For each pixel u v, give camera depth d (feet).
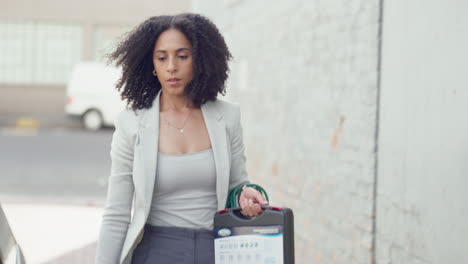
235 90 25.55
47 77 76.69
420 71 11.51
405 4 12.09
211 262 7.75
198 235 7.77
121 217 7.85
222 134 7.97
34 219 26.18
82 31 76.74
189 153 7.80
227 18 26.73
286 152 19.39
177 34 7.76
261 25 21.98
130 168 7.87
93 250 21.18
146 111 7.92
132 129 7.78
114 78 59.16
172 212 7.78
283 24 19.61
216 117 8.04
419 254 11.53
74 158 44.93
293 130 18.74
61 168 40.45
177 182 7.74
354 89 14.38
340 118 15.17
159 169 7.72
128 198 7.90
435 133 10.98
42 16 75.82
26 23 76.23
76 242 22.29
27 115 74.49
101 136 60.70
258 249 7.40
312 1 17.08
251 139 23.29
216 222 7.55
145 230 7.85
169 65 7.70
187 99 8.01
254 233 7.43
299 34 18.16
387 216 12.86
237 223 7.48
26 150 48.16
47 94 75.56
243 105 24.36
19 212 27.55
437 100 10.91
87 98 65.36
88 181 36.32
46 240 22.54
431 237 11.10
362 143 13.94
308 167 17.43
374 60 13.37
